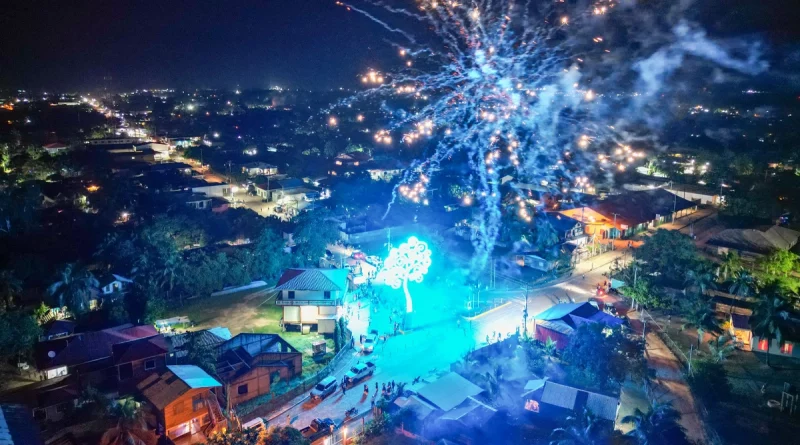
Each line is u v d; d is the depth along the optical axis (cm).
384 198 11562
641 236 9375
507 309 6919
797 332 5553
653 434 4066
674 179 12688
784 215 9825
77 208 10144
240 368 5244
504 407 4759
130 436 4144
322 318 6462
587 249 8800
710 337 6006
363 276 7800
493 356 5572
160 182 12150
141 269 6931
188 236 8394
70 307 6362
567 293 7338
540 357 5444
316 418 4844
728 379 5247
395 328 6400
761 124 17000
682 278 6875
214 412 4697
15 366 5369
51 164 13125
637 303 6800
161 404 4462
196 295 7238
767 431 4509
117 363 5094
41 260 7150
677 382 5209
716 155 13450
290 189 12150
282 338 5903
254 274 7775
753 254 7906
